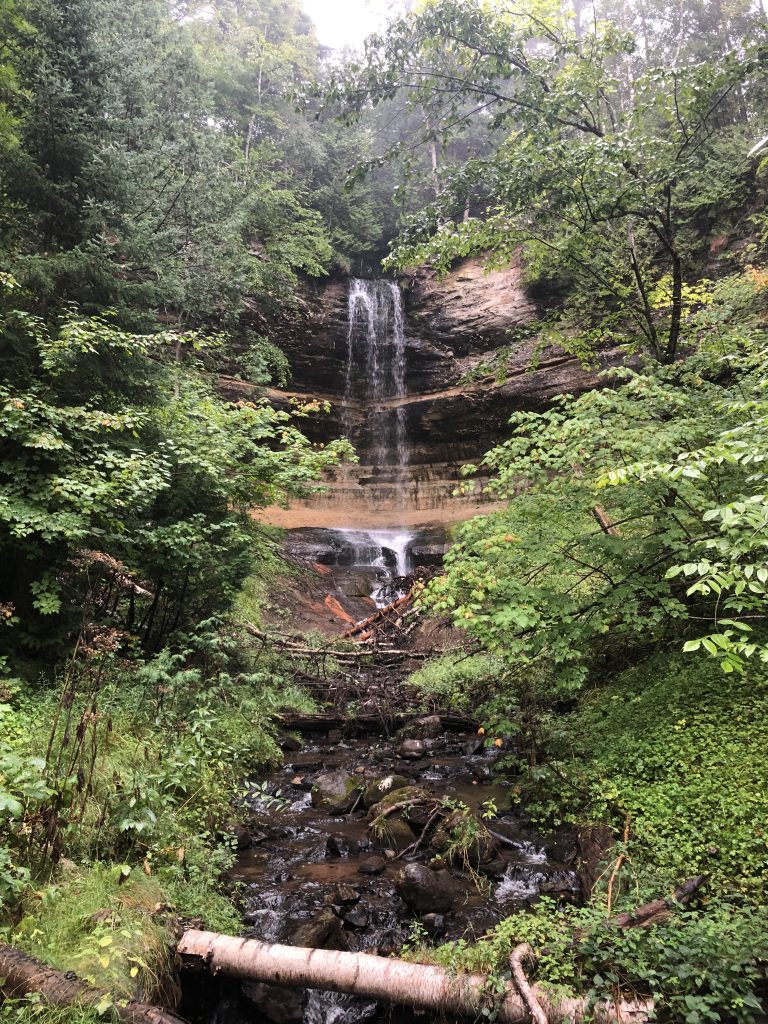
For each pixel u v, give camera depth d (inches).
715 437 234.8
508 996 125.0
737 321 345.7
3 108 318.0
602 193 330.3
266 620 524.1
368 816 252.2
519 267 992.2
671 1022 117.3
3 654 261.3
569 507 257.9
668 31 1174.3
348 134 1226.6
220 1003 141.0
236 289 686.5
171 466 309.3
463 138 1175.6
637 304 395.2
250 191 757.9
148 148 575.8
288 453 373.7
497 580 238.2
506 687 309.0
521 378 917.2
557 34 400.5
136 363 330.0
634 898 155.8
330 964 135.6
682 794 201.3
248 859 216.2
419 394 1069.8
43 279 289.6
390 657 492.1
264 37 1277.1
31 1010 101.1
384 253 1222.9
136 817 161.8
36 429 259.9
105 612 326.0
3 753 145.3
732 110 778.2
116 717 232.1
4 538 261.9
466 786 278.5
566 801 230.7
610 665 315.9
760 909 143.3
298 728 358.3
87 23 350.9
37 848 144.1
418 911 181.3
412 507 1003.3
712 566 149.3
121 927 127.8
